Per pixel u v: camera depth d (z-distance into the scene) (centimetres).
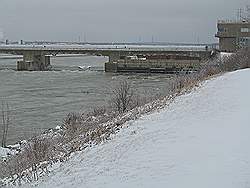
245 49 6400
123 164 1420
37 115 4866
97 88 7725
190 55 12181
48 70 13038
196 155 1309
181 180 1119
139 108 3027
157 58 12238
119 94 4306
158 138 1666
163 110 2467
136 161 1401
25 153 2389
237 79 3306
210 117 1941
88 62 19812
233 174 1087
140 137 1780
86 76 10719
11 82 9250
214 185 1040
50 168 1786
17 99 6425
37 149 2297
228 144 1361
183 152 1373
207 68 5778
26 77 10538
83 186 1337
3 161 2431
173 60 11775
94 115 3619
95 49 13025
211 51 11981
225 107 2139
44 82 9194
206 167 1176
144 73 11744
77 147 2103
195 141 1495
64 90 7581
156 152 1449
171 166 1255
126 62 12000
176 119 2062
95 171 1464
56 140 2744
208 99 2520
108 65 12169
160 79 9419
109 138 1994
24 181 1680
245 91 2620
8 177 1872
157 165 1295
